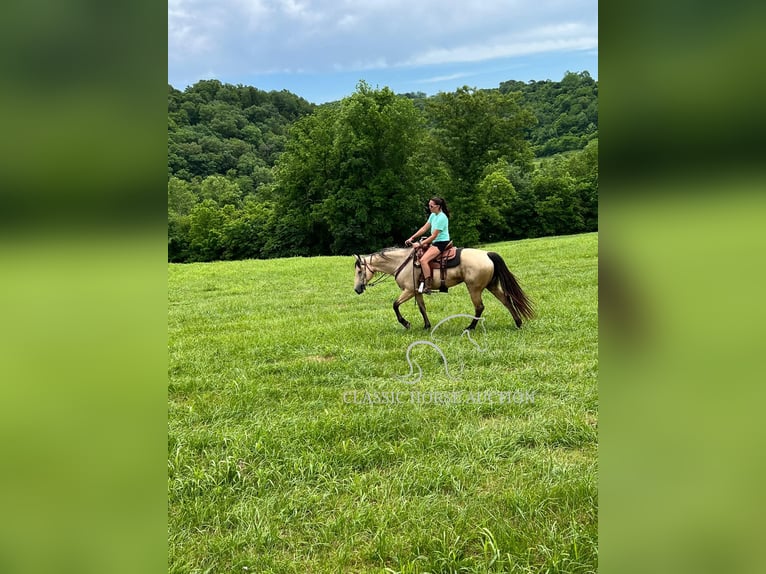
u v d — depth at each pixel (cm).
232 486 322
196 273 1550
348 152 2342
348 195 2352
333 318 791
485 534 260
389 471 335
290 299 999
